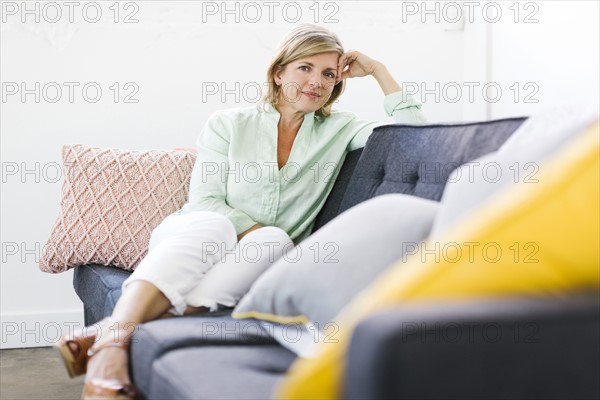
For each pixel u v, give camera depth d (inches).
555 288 43.2
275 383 52.9
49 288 140.3
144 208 104.7
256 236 80.7
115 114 139.9
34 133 137.3
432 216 59.2
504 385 37.4
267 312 60.8
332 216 96.1
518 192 43.8
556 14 129.5
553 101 131.0
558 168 43.5
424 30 150.3
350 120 101.3
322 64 95.4
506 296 42.0
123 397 63.9
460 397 36.8
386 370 35.9
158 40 140.6
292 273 59.2
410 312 38.0
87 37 138.0
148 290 73.8
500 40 143.6
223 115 98.3
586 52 122.7
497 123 76.2
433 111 151.9
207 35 142.3
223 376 54.5
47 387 118.2
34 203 137.9
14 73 136.1
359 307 43.2
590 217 42.3
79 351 70.6
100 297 91.3
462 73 152.4
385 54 149.3
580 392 38.8
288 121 97.4
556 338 38.4
